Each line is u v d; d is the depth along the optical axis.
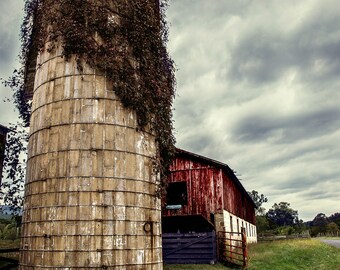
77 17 8.89
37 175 8.39
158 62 9.84
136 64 9.18
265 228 63.97
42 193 8.12
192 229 19.05
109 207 7.85
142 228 8.28
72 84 8.55
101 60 8.66
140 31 9.40
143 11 9.66
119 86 8.62
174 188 19.84
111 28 8.98
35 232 8.00
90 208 7.72
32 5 10.78
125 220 7.98
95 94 8.45
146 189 8.63
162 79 9.91
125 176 8.23
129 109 8.73
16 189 12.69
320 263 17.83
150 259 8.28
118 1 9.34
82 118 8.28
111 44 8.83
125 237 7.89
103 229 7.68
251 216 33.88
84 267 7.39
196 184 18.33
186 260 15.49
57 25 9.05
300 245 25.20
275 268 14.87
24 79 12.05
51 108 8.61
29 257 7.98
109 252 7.61
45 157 8.34
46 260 7.62
